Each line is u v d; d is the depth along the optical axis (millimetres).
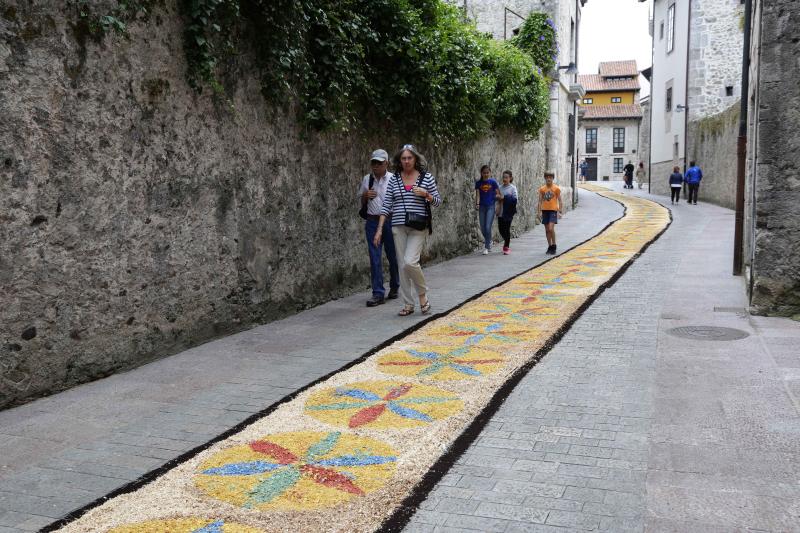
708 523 2779
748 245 8602
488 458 3490
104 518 2928
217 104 6066
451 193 12258
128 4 5020
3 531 2844
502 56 14664
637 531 2730
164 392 4723
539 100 16656
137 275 5312
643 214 21531
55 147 4559
